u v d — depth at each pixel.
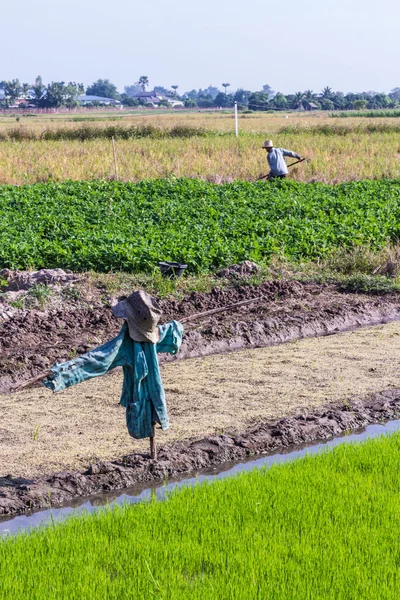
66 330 15.54
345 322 17.14
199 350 15.08
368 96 180.50
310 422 11.38
